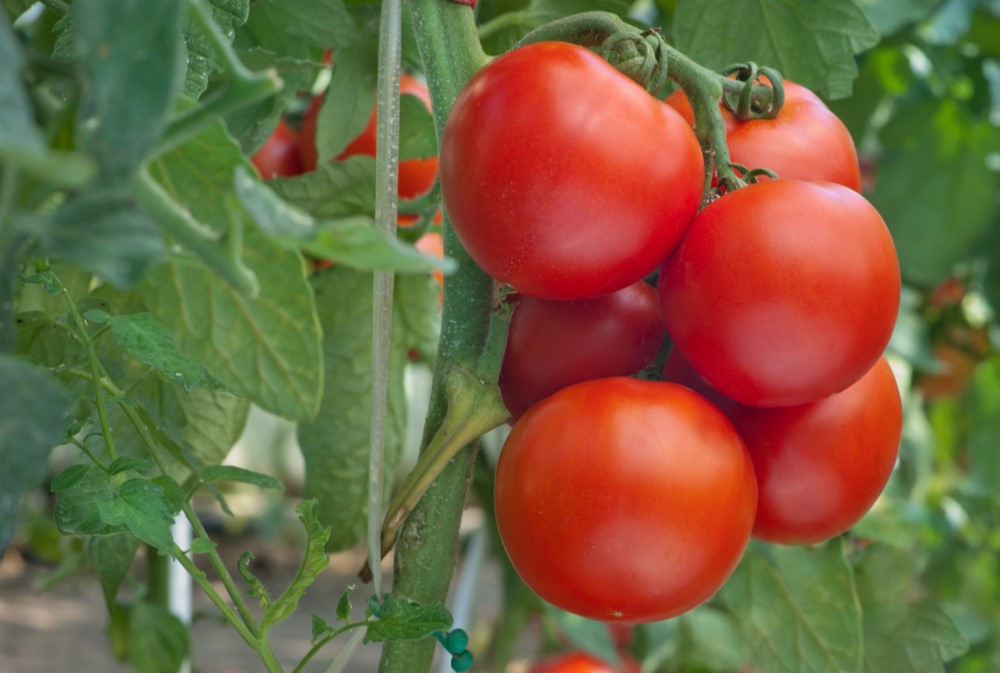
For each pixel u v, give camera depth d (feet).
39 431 1.38
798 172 1.95
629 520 1.77
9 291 1.42
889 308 1.81
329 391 2.61
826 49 2.44
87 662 6.60
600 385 1.83
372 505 1.79
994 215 4.23
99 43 1.33
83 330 1.89
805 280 1.77
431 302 2.70
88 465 1.81
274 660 1.86
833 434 1.91
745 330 1.79
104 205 1.33
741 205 1.81
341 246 1.39
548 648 4.05
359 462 2.61
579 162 1.74
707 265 1.79
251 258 1.60
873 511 3.04
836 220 1.79
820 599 2.54
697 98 1.91
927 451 4.45
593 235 1.76
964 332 4.68
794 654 2.56
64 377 2.11
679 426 1.80
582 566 1.79
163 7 1.33
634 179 1.75
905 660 2.70
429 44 1.95
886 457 1.95
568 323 1.92
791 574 2.55
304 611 7.70
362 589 8.35
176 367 1.86
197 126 1.44
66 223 1.33
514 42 2.50
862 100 3.74
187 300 1.66
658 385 1.84
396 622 1.81
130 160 1.33
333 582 8.58
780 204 1.79
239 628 1.86
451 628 1.87
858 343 1.79
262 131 2.43
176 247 1.64
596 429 1.79
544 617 4.05
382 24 1.79
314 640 1.85
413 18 1.97
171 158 1.57
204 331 1.67
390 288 1.77
